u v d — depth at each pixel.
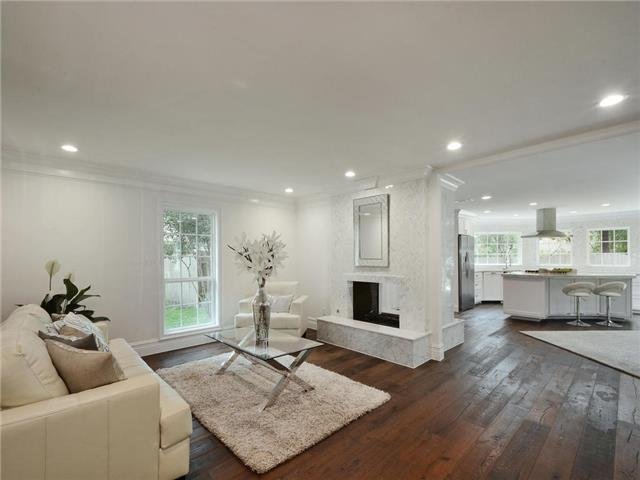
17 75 1.81
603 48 1.59
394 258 4.22
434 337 3.84
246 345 2.94
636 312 7.08
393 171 3.99
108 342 3.01
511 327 5.54
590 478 1.81
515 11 1.34
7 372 1.38
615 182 4.52
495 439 2.18
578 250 8.09
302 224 5.72
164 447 1.69
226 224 4.86
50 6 1.28
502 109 2.28
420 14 1.36
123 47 1.58
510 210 7.32
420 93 2.05
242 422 2.34
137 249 3.97
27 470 1.32
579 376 3.30
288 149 3.15
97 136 2.79
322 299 5.36
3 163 3.11
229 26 1.43
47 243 3.36
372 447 2.09
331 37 1.51
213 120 2.46
